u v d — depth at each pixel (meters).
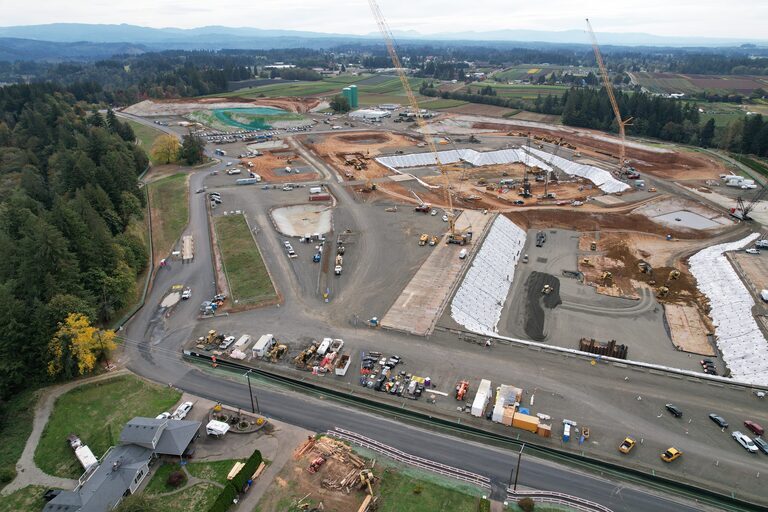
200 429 59.47
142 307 87.44
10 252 80.44
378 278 95.19
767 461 55.56
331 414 62.28
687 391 66.31
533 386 66.75
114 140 157.25
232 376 69.44
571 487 52.31
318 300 88.31
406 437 58.69
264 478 52.69
